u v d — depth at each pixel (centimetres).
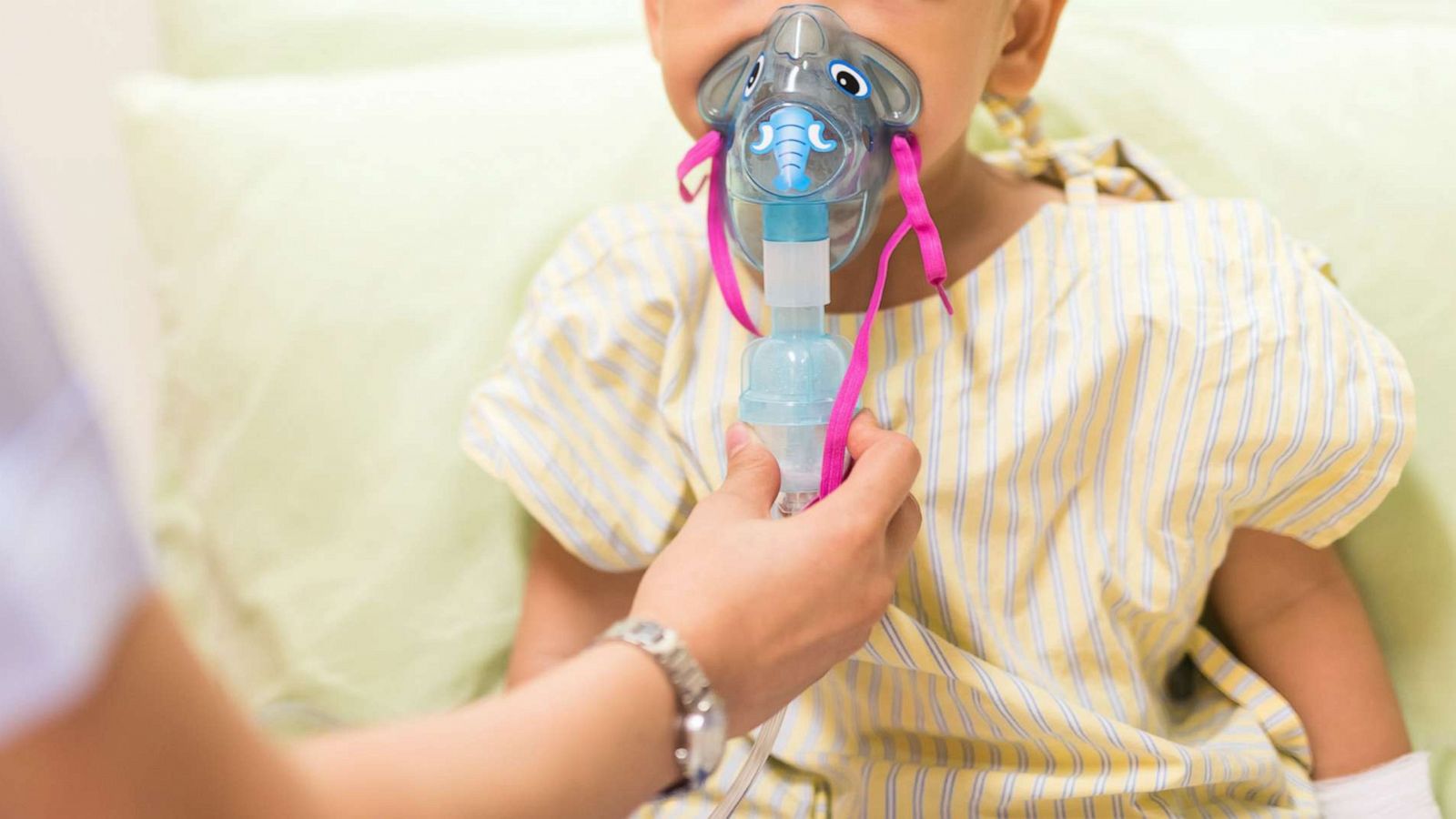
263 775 38
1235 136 107
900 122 75
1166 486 84
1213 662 94
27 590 29
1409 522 96
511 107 116
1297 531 88
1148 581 85
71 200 138
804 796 88
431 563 108
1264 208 89
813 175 69
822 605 62
